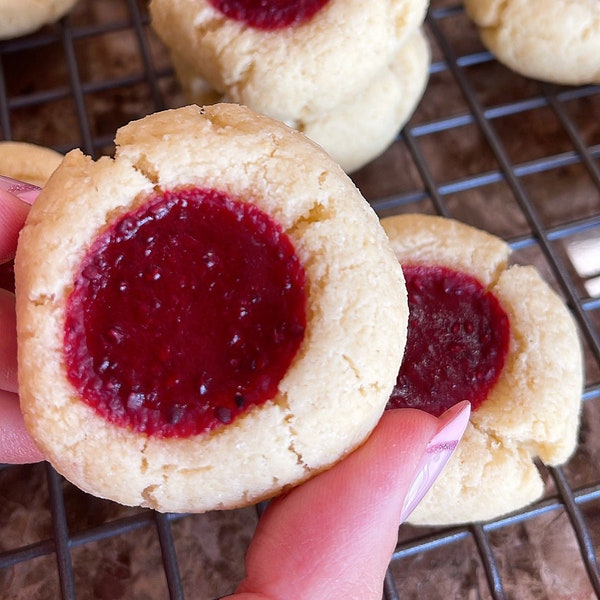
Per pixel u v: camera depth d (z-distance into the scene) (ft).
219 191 0.35
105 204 0.35
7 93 0.68
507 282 0.51
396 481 0.35
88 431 0.33
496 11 0.61
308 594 0.33
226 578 0.50
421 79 0.61
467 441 0.47
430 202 0.63
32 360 0.33
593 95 0.67
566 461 0.53
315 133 0.56
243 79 0.53
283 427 0.33
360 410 0.33
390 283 0.35
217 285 0.35
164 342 0.34
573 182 0.64
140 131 0.36
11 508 0.52
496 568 0.48
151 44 0.69
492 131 0.63
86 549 0.51
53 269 0.34
